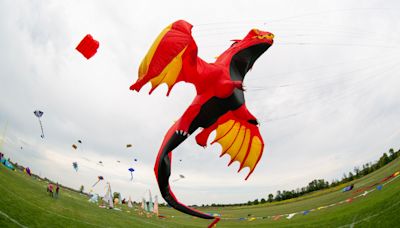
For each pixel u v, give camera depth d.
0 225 9.98
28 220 11.70
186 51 5.59
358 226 14.68
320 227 16.72
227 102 6.37
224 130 7.21
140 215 25.02
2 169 20.52
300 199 40.81
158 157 6.05
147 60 4.95
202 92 6.30
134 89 5.00
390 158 37.00
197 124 6.29
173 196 6.20
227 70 6.41
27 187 19.23
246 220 26.36
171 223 23.17
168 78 5.76
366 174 38.75
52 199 18.44
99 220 16.61
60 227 12.45
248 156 7.14
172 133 6.17
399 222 12.90
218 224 24.45
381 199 17.14
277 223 21.70
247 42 6.84
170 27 5.38
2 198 13.09
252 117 6.72
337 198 27.38
